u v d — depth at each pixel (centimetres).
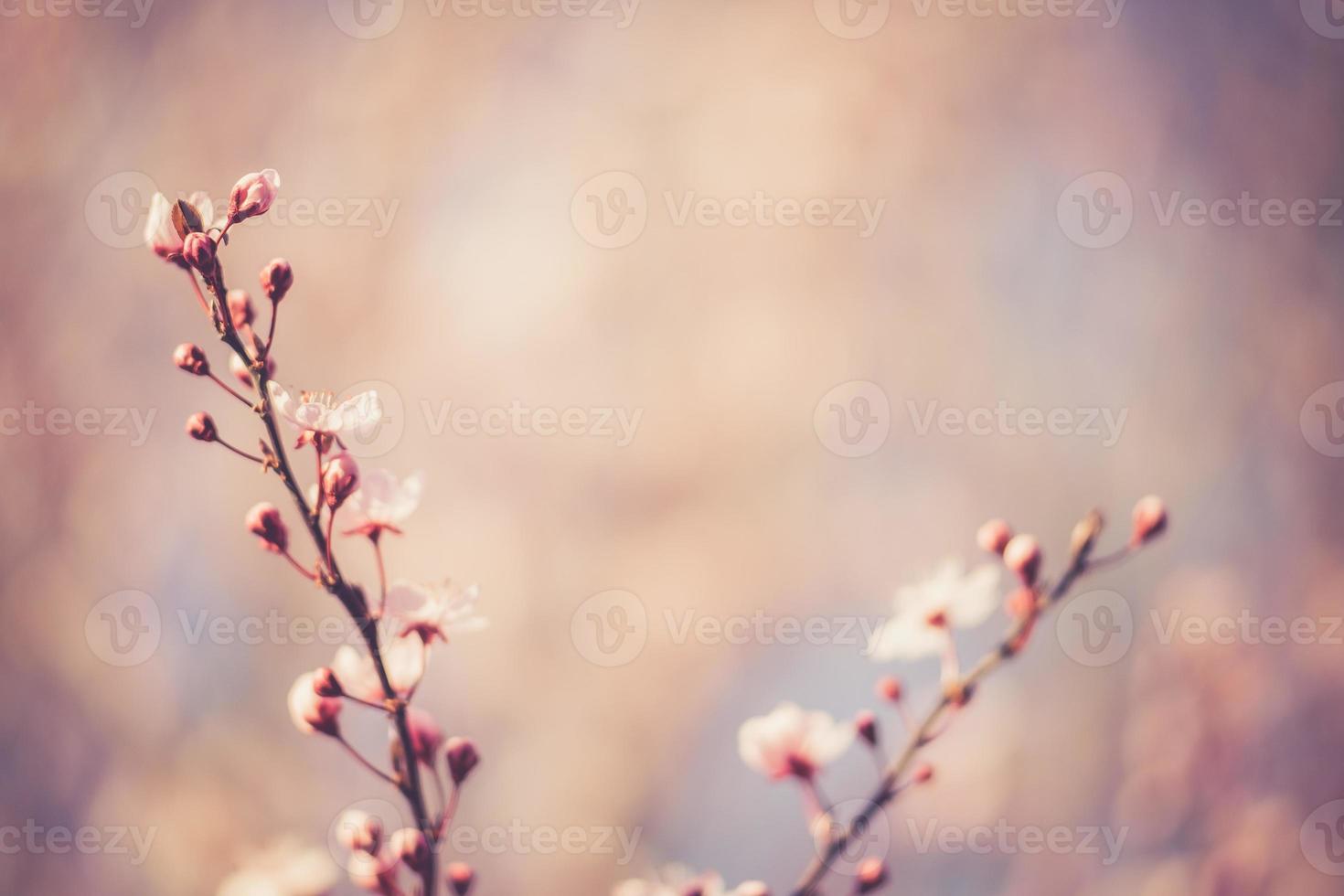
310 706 95
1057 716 213
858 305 231
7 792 202
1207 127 231
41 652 210
